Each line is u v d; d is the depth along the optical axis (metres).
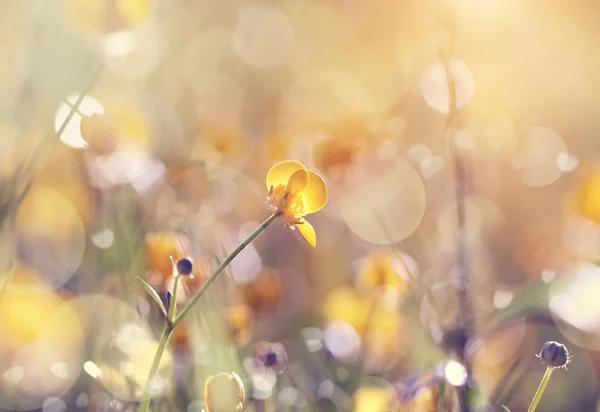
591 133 1.08
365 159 0.76
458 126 0.65
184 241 0.60
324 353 0.64
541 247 0.86
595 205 0.80
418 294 0.64
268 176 0.51
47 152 0.67
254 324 0.69
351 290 0.70
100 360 0.59
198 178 0.71
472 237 0.74
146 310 0.59
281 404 0.60
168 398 0.57
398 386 0.56
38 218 0.71
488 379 0.65
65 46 0.77
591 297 0.66
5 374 0.61
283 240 0.81
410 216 0.85
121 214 0.64
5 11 0.88
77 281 0.67
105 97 1.00
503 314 0.61
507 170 0.94
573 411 0.69
